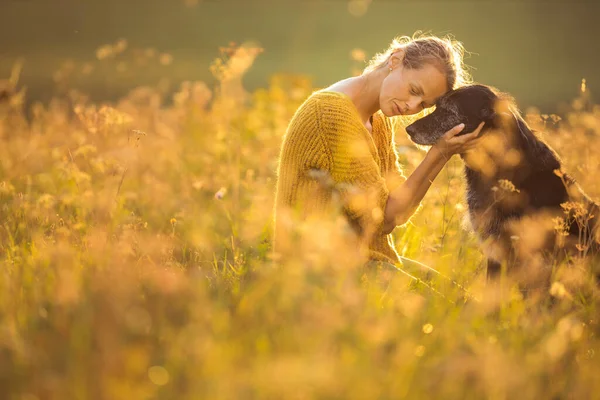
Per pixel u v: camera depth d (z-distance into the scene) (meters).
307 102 4.40
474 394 2.95
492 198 5.07
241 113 8.78
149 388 2.73
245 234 5.00
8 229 4.73
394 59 4.42
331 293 3.37
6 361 2.87
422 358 3.17
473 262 5.17
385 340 3.16
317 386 2.53
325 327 2.91
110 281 3.24
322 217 4.26
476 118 4.68
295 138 4.35
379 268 4.09
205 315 3.04
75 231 4.56
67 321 3.03
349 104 4.36
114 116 5.68
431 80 4.35
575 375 3.31
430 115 4.78
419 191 4.49
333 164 4.27
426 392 2.87
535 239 4.70
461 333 3.39
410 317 3.42
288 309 3.20
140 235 4.48
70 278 3.20
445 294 4.06
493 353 2.95
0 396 2.70
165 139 7.75
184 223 5.57
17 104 7.79
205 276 4.12
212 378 2.60
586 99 6.97
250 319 3.21
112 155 5.57
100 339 2.79
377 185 4.32
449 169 6.79
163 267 3.96
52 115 8.08
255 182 6.62
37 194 5.79
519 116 5.04
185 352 2.88
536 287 4.73
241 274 4.18
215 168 7.23
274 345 3.01
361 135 4.36
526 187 4.96
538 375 3.15
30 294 3.53
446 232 5.16
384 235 4.50
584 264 4.47
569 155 6.48
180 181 6.83
